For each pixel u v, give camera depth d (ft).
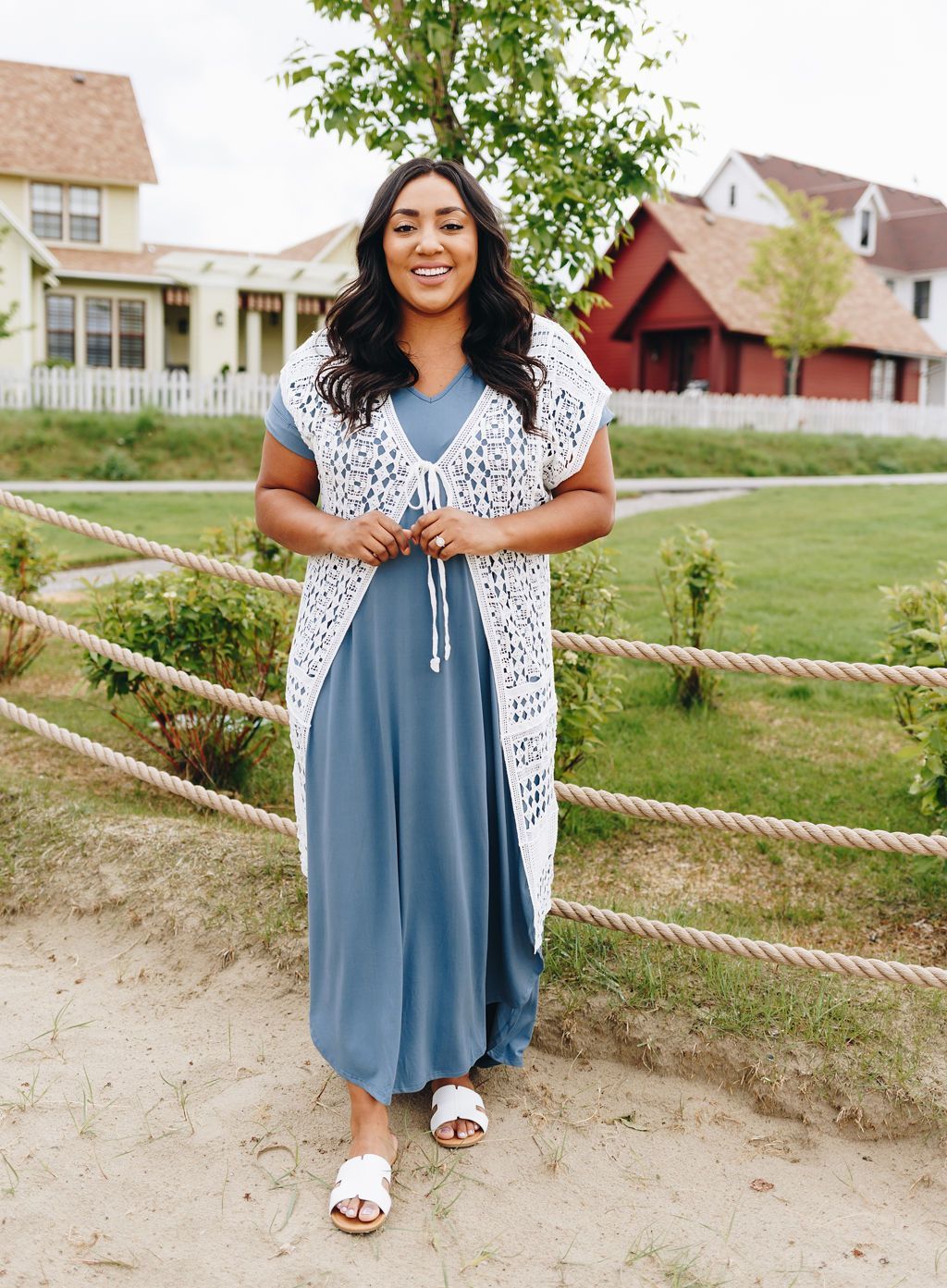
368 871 8.02
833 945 12.66
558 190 17.44
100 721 19.80
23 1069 9.68
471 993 8.40
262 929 11.38
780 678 22.08
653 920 10.79
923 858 13.23
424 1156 8.66
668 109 17.81
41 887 12.45
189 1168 8.49
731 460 72.43
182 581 16.78
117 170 94.53
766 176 132.46
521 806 8.34
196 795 12.50
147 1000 10.84
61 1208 8.04
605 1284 7.50
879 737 18.90
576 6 17.25
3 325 72.90
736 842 15.33
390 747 7.98
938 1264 7.78
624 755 17.92
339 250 103.96
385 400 7.91
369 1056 8.04
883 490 57.11
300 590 11.66
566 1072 9.84
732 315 92.89
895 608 16.39
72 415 65.62
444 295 7.82
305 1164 8.55
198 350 92.94
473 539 7.63
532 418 7.92
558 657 14.70
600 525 8.23
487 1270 7.59
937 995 10.07
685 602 20.43
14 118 93.91
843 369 104.17
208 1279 7.43
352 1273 7.50
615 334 99.71
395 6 17.04
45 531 39.11
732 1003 10.00
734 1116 9.32
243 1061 9.86
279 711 12.00
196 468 63.52
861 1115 9.07
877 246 134.62
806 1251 7.88
